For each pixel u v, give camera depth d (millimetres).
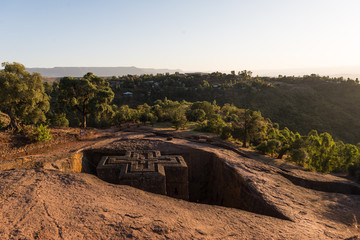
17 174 10086
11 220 6211
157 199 9484
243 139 32094
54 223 6270
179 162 15867
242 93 137750
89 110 46188
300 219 9875
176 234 6484
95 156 21641
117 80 174375
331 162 30625
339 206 12625
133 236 6039
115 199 8633
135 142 25062
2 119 33344
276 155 29281
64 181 9820
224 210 9438
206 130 40906
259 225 8242
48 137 25062
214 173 21359
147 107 84562
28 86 26938
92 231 6070
